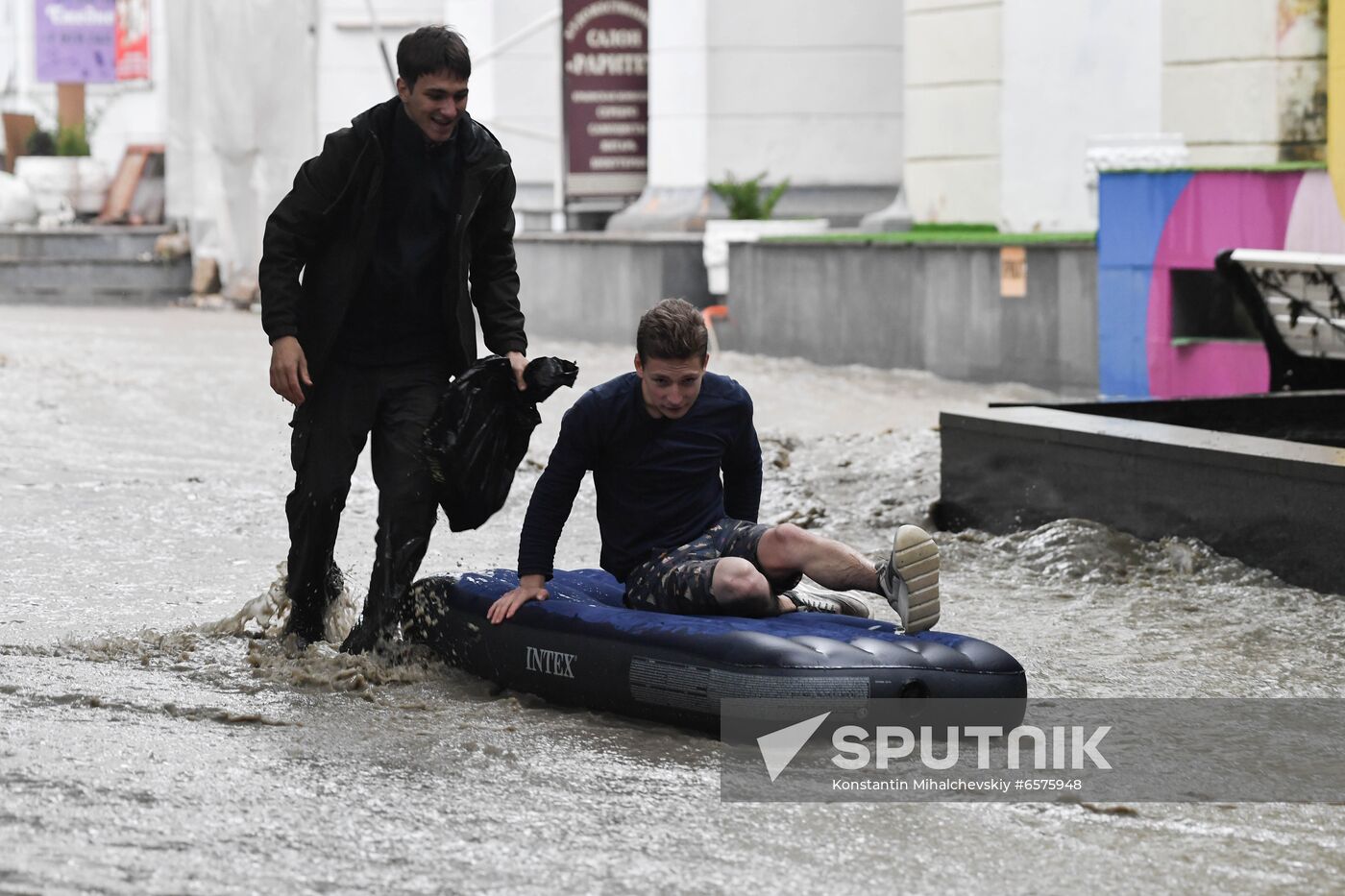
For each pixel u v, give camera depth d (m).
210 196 65.69
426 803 10.86
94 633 15.59
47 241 68.12
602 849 10.09
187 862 9.60
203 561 19.34
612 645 12.98
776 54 52.19
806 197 52.72
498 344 14.68
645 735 12.56
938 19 43.62
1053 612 17.22
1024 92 40.81
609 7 53.34
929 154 44.28
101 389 36.47
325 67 63.62
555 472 13.86
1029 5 40.47
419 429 14.38
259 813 10.52
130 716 12.70
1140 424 20.59
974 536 21.00
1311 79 34.34
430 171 14.20
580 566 19.67
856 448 27.67
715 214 51.03
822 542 13.41
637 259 48.47
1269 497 18.11
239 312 62.91
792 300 44.00
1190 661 15.18
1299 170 30.41
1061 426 20.50
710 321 46.31
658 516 13.98
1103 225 34.44
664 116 52.22
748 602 13.36
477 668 14.09
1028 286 37.12
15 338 49.00
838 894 9.45
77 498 23.14
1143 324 33.72
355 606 15.59
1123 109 38.69
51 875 9.27
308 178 14.09
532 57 60.31
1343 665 15.07
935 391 37.34
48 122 95.75
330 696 13.51
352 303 14.33
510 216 14.72
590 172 53.75
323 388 14.52
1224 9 35.22
